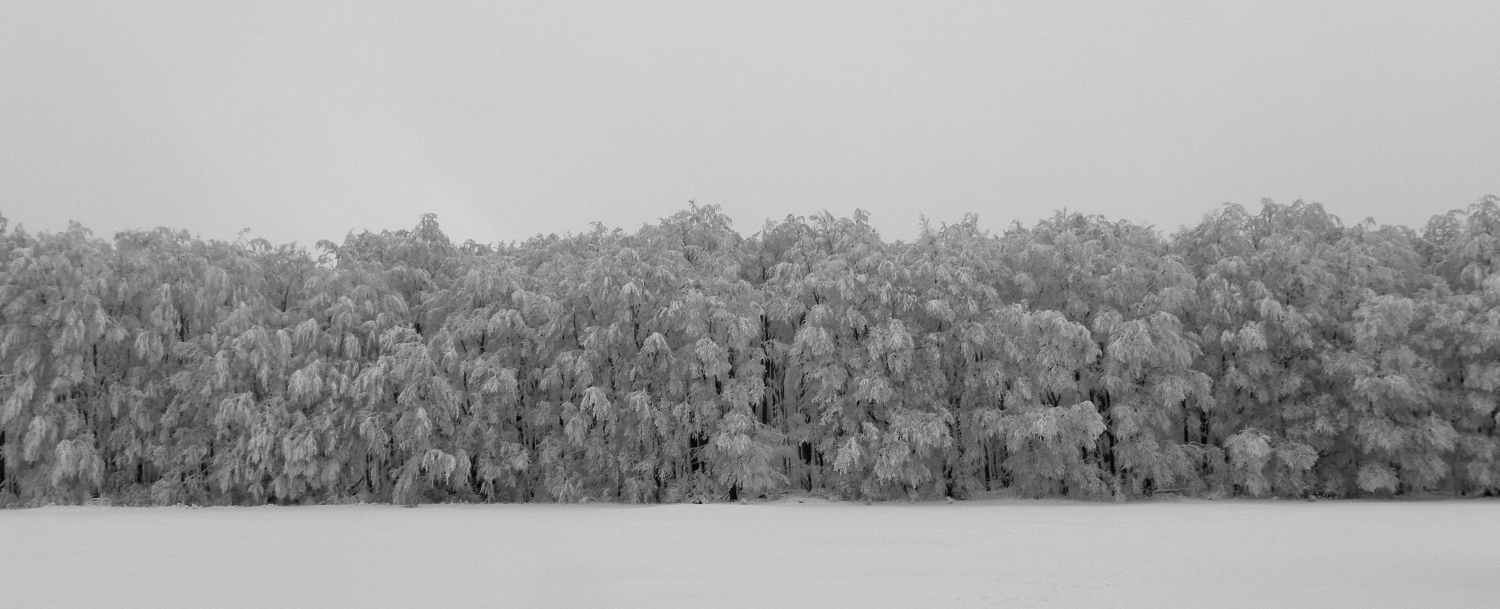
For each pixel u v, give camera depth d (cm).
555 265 3850
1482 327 3294
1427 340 3450
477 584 1213
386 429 3400
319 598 1105
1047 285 3700
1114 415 3303
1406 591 1080
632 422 3381
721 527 2178
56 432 3253
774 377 3881
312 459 3294
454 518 2561
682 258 3603
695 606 1018
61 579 1288
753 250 4050
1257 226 3841
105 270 3459
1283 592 1073
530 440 3659
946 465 3522
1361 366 3306
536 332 3559
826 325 3544
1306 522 2194
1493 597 1030
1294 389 3409
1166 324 3319
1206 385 3344
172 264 3606
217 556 1566
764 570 1337
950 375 3559
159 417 3506
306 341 3462
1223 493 3459
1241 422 3534
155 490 3350
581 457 3547
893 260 3512
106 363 3544
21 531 2131
